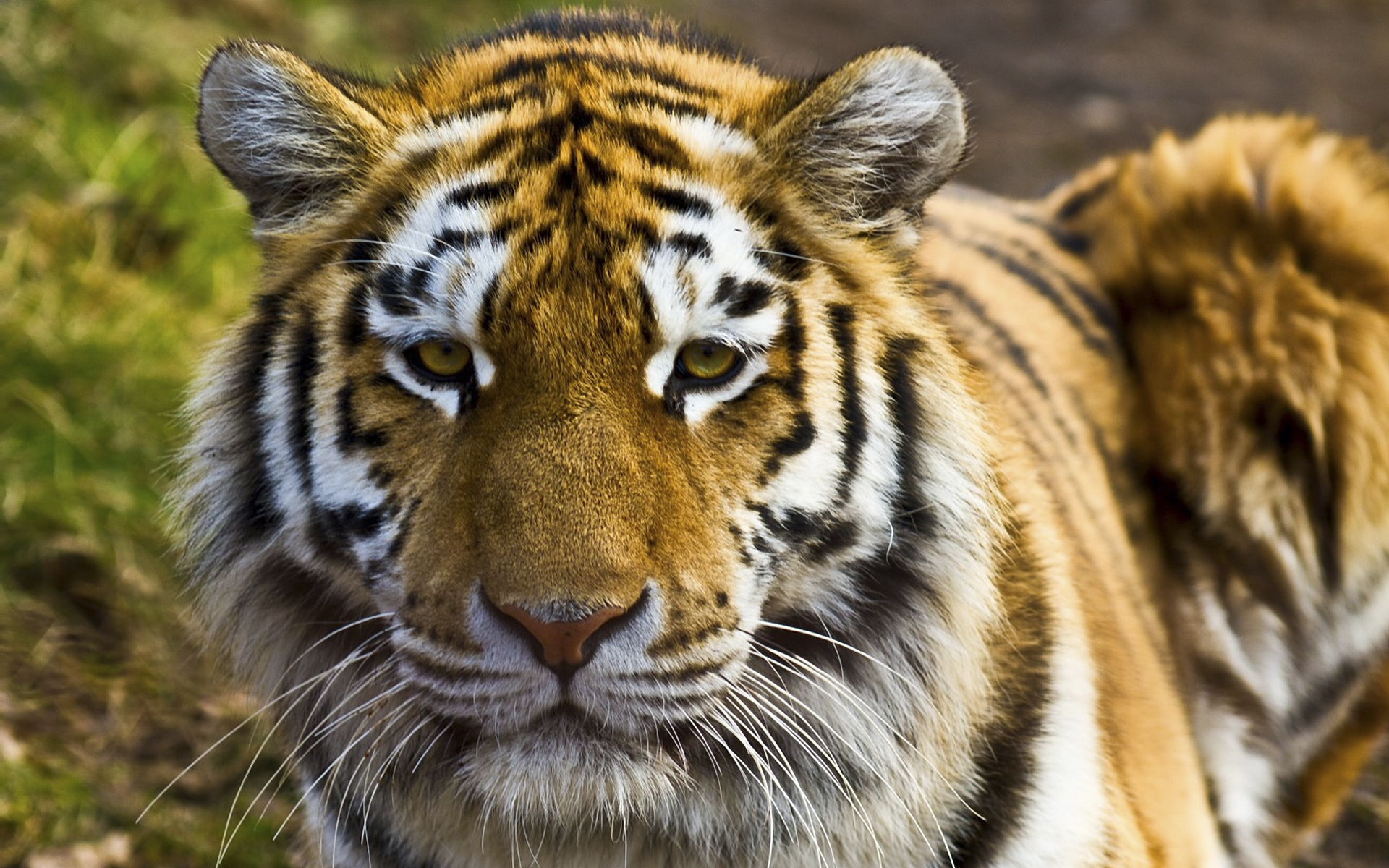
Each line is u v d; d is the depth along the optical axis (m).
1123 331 7.25
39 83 11.30
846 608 4.96
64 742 7.52
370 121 4.96
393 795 5.14
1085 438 6.52
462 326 4.55
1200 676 6.78
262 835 7.20
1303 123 7.78
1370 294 7.07
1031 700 5.10
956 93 5.05
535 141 4.79
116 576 8.39
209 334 9.84
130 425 9.13
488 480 4.40
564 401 4.45
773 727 4.99
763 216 4.80
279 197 5.12
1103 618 5.74
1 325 9.41
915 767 5.01
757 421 4.64
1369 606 7.06
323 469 4.79
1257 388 6.89
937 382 5.04
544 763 4.52
